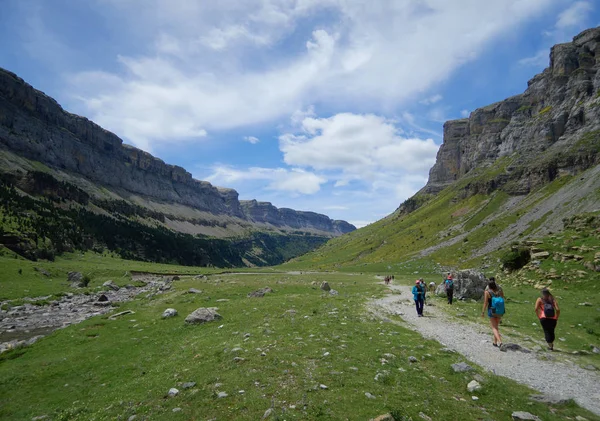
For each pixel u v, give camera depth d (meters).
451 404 11.41
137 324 31.38
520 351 18.25
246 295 46.62
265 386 12.86
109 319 34.84
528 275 49.25
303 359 15.74
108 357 22.55
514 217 156.62
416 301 29.31
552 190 168.25
